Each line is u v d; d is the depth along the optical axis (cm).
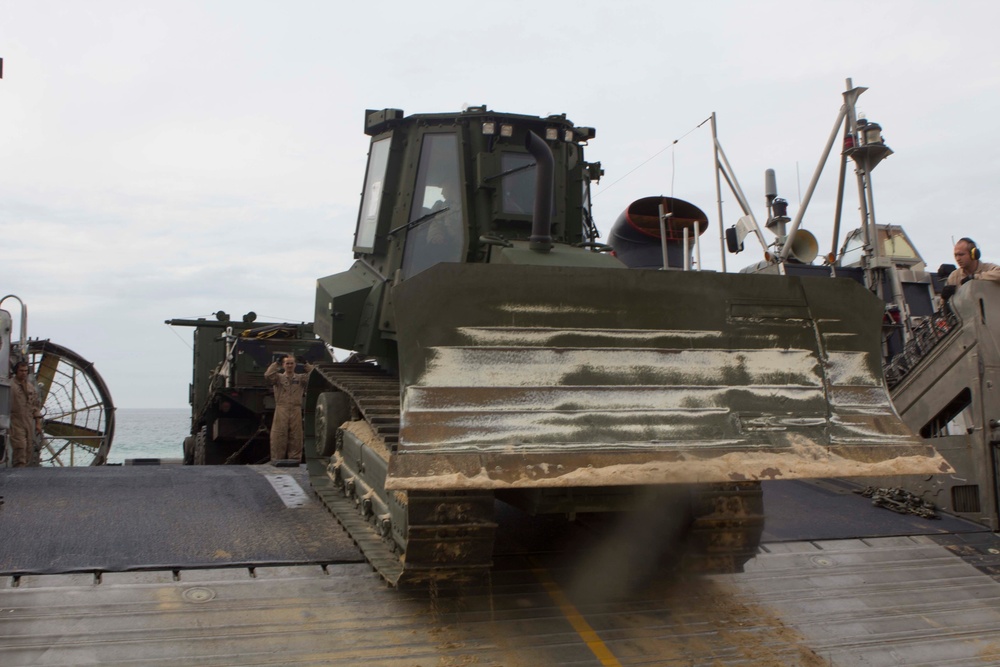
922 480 818
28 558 552
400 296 476
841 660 498
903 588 610
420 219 674
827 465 489
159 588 519
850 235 1280
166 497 724
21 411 1120
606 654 483
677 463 470
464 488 438
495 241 619
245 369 1623
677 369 502
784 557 660
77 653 444
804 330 531
